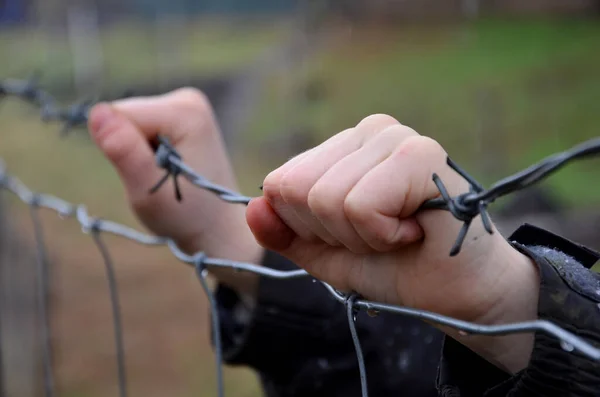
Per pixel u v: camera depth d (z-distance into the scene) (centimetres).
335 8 1490
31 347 214
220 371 71
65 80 1213
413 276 52
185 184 90
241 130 844
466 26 1223
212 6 2111
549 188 422
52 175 663
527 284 52
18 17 1716
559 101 769
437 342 89
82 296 404
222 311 96
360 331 88
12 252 249
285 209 54
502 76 909
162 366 320
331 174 49
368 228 48
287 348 90
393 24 1362
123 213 541
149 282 420
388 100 889
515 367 54
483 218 44
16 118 924
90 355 334
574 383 48
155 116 92
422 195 48
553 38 1045
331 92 966
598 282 51
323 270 55
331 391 88
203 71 1263
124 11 1938
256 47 1503
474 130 721
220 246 91
